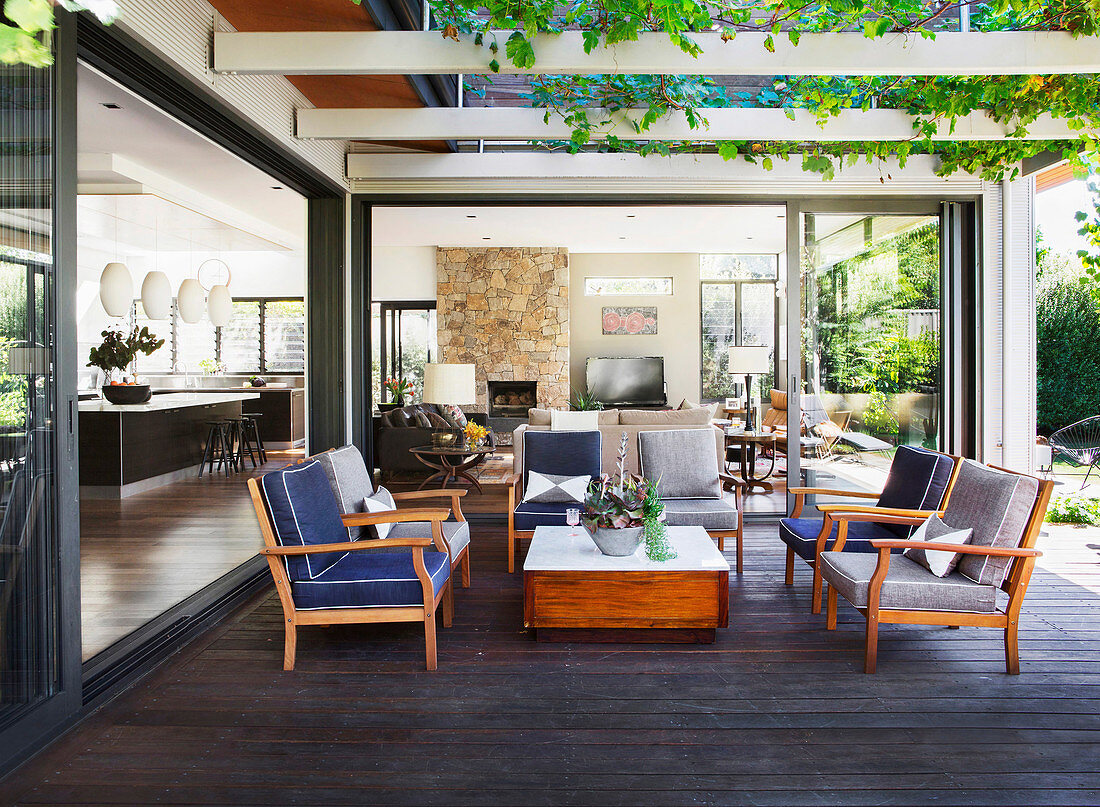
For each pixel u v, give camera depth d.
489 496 7.17
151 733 2.50
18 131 2.29
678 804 2.07
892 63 3.45
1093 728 2.49
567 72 3.48
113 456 6.92
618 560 3.40
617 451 5.69
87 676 2.68
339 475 3.69
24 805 2.08
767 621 3.58
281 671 3.02
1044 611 3.70
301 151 4.67
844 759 2.30
